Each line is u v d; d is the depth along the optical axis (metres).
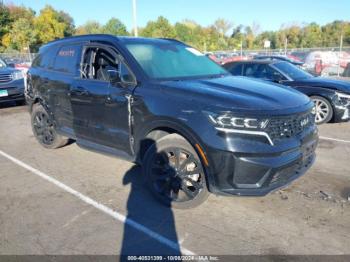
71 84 4.71
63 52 5.10
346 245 3.02
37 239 3.20
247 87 3.72
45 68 5.41
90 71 4.52
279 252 2.95
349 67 18.52
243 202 3.82
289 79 7.72
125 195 4.06
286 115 3.21
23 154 5.67
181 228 3.34
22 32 52.41
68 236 3.24
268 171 3.11
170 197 3.71
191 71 4.34
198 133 3.21
